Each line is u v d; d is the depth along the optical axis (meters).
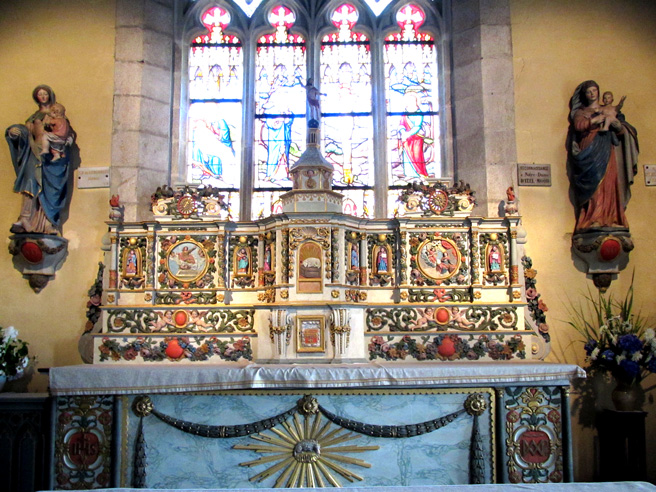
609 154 7.20
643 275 7.32
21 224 7.10
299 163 6.73
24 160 7.18
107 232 7.42
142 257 6.93
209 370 5.65
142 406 5.69
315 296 6.43
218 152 8.18
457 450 5.68
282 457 5.61
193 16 8.41
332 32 8.43
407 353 6.55
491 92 7.69
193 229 6.93
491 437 5.71
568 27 7.82
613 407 7.08
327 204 6.61
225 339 6.64
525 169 7.52
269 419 5.61
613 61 7.74
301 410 5.65
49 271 7.32
